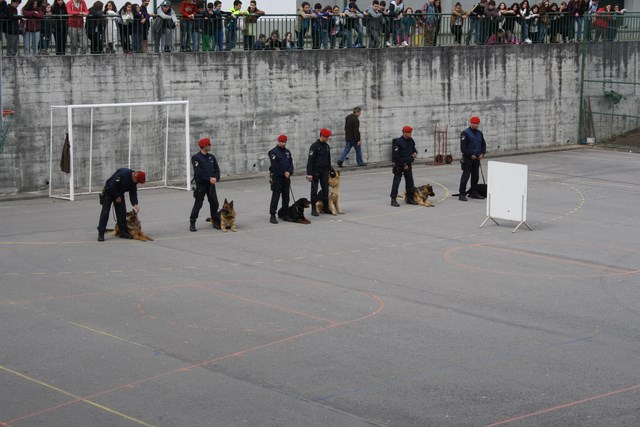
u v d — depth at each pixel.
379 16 33.44
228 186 29.17
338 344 13.98
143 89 28.84
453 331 14.66
